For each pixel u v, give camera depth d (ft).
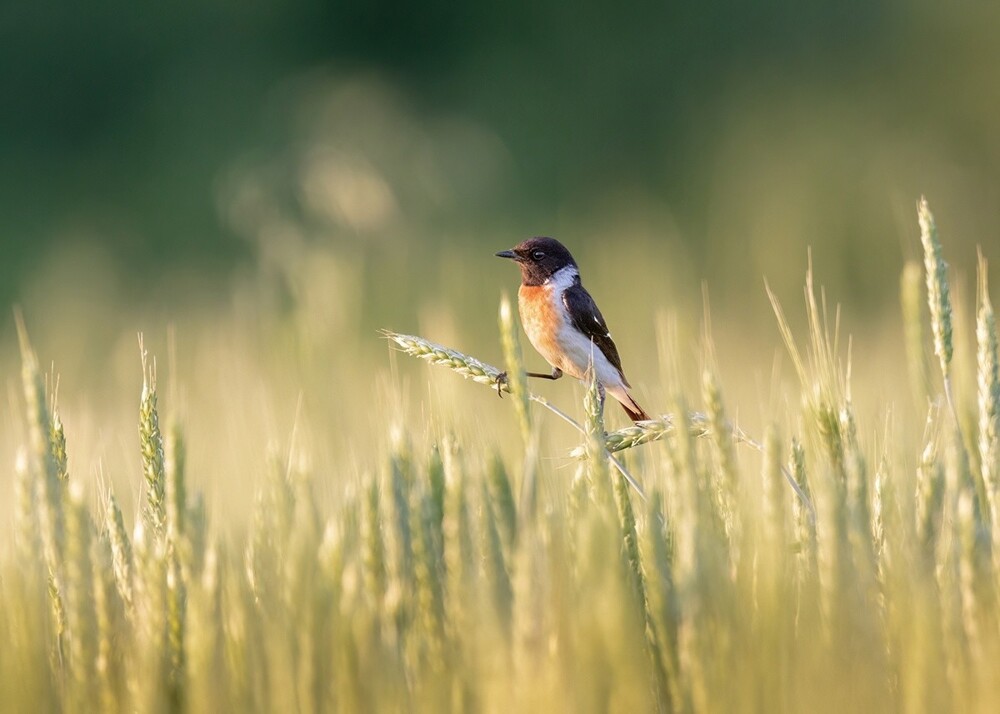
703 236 110.22
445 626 17.52
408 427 19.36
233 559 19.10
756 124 120.98
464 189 107.96
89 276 91.56
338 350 47.32
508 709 16.16
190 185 121.39
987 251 102.17
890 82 123.03
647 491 19.47
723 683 16.81
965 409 21.63
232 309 73.61
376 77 131.03
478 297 71.56
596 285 74.38
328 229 80.74
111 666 17.70
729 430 19.08
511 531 17.99
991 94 117.60
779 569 17.44
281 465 18.62
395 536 17.60
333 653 17.31
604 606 16.46
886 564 18.74
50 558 18.42
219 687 17.38
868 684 17.15
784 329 21.40
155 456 20.12
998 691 16.84
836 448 20.68
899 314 71.97
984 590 17.38
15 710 17.70
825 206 101.14
